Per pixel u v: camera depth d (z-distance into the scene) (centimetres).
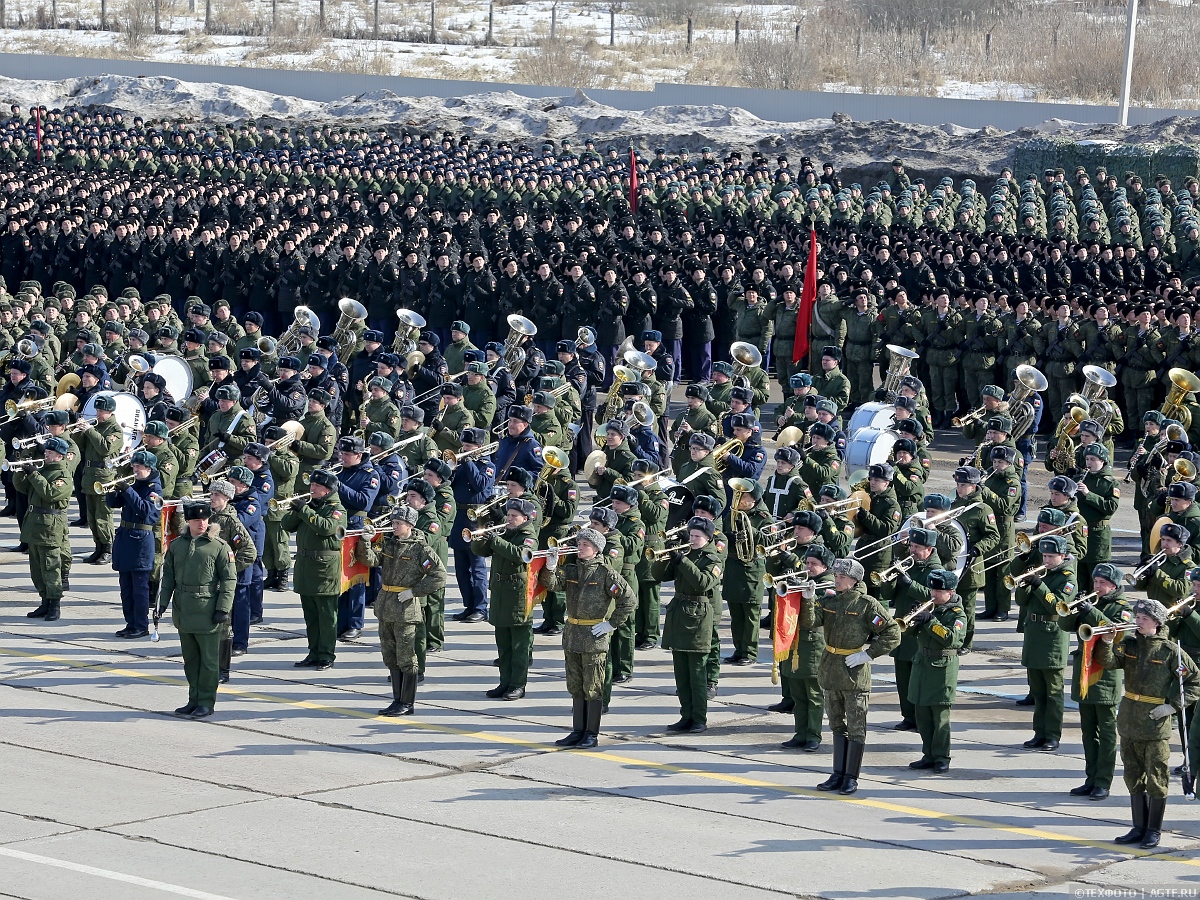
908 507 3997
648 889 2439
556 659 3872
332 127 13812
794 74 16688
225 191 9369
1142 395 6241
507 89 15262
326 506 3644
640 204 9944
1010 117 13562
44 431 4500
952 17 18338
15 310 5834
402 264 7381
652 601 3984
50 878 2391
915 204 10100
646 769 3088
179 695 3459
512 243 8238
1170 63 16225
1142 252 8875
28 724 3212
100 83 15350
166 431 4047
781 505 3969
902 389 4741
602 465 3953
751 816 2823
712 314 7256
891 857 2631
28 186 9506
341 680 3634
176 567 3309
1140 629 2777
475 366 4856
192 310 5594
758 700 3591
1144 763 2755
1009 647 4028
